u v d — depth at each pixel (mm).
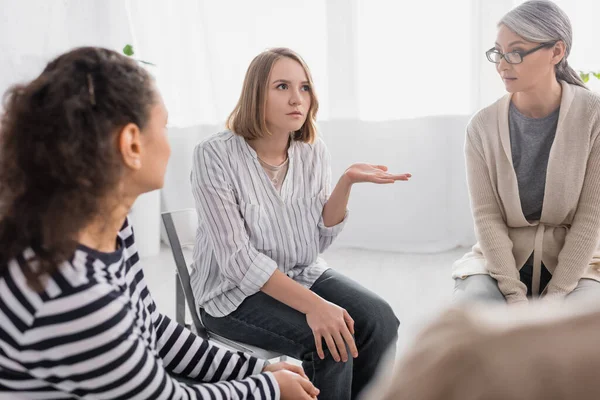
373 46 3789
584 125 1791
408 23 3723
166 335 1231
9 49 3664
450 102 3771
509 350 225
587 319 222
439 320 259
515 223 1919
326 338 1569
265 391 1109
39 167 861
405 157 3883
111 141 891
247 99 1790
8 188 868
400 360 266
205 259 1825
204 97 4082
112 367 873
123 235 1111
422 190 3891
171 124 4125
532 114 1864
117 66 915
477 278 1854
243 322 1698
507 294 1792
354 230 4016
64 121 855
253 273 1670
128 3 3994
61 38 3854
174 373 1258
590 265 1851
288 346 1639
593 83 3502
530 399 213
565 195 1826
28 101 869
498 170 1894
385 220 3961
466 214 3865
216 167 1743
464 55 3699
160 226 4270
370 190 3945
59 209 854
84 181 864
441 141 3818
